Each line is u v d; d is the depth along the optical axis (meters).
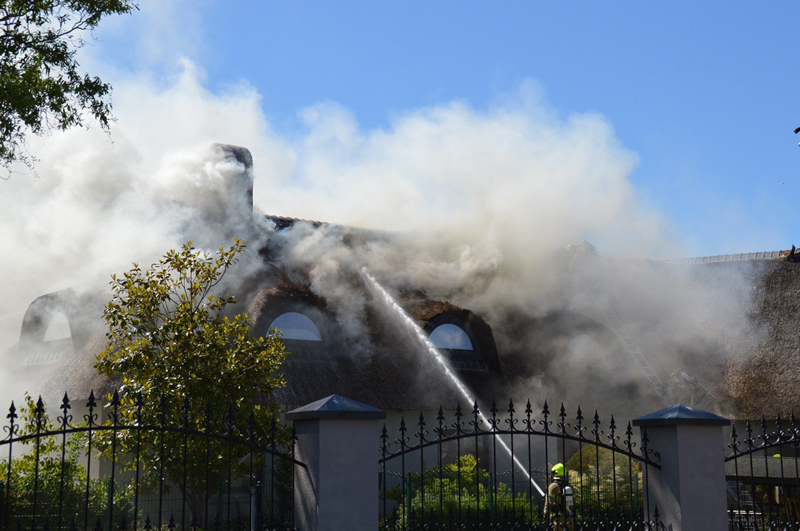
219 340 12.22
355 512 8.16
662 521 9.94
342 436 8.25
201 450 11.48
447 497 14.63
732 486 17.42
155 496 14.50
